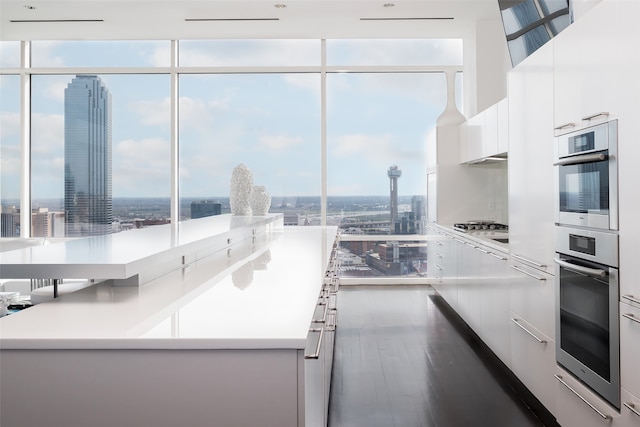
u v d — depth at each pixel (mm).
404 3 5258
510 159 3158
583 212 2145
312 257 2816
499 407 2852
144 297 1733
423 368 3502
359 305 5461
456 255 4785
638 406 1749
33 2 5223
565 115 2314
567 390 2340
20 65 6672
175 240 2432
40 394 1241
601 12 1970
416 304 5512
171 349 1226
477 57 5871
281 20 5789
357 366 3543
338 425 2639
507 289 3238
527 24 3709
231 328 1305
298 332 1263
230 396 1224
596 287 2033
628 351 1813
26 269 1688
